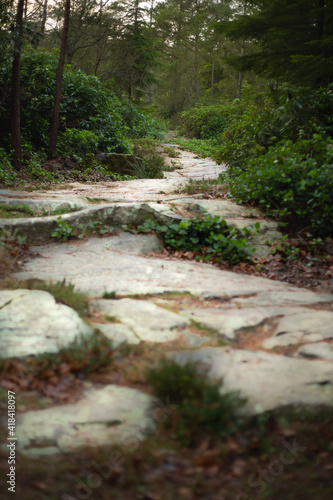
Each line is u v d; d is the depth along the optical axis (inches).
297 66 459.5
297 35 454.0
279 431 102.5
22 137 582.2
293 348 142.0
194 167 745.0
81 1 975.6
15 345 129.9
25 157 538.0
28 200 305.6
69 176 527.5
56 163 557.3
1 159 492.7
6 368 119.2
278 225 285.1
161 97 2175.2
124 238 264.1
